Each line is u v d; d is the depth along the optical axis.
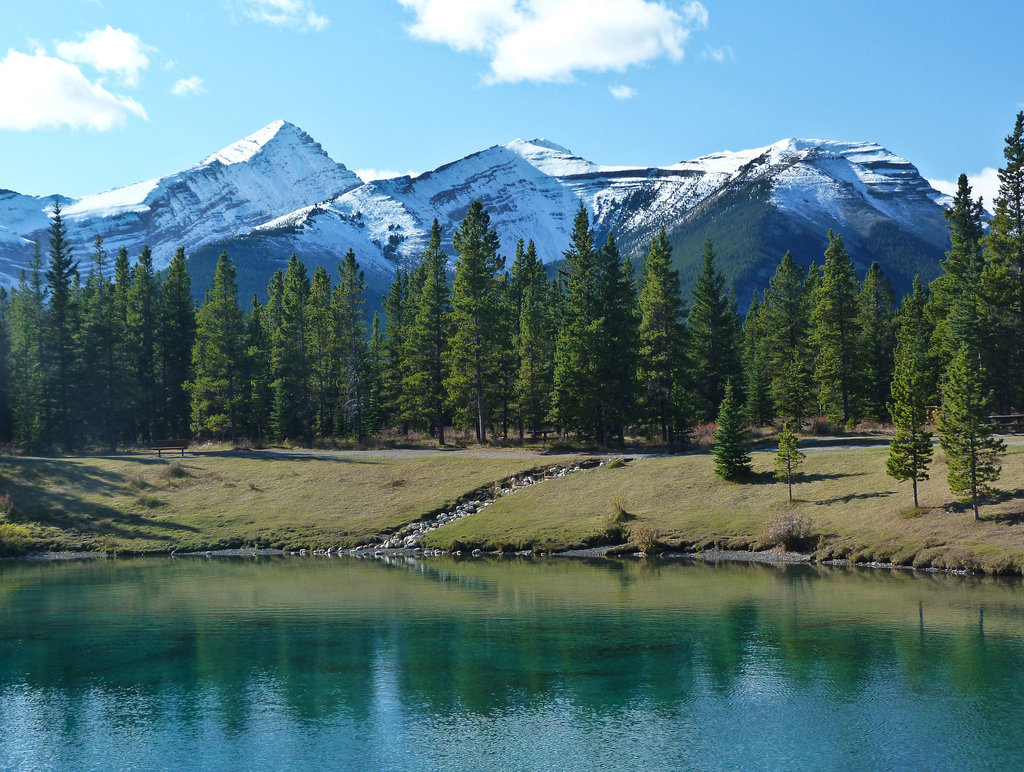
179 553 56.38
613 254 76.88
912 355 78.75
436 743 21.03
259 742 21.30
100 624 34.34
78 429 87.31
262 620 34.59
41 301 88.75
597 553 50.38
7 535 58.19
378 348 105.88
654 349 79.88
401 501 62.97
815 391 87.62
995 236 74.31
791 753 19.91
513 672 26.52
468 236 82.50
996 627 29.52
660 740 20.91
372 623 33.66
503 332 85.38
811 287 101.75
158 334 98.81
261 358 99.12
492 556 52.03
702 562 46.09
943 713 22.06
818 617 32.00
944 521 43.34
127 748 21.11
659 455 67.62
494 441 81.69
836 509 48.81
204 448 84.69
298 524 60.31
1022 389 72.69
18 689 25.77
